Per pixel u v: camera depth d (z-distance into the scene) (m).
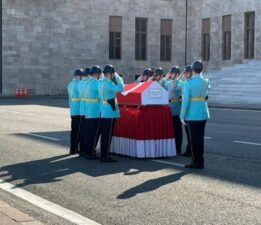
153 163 12.36
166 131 13.17
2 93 49.31
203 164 11.79
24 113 27.58
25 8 49.91
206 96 11.64
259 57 47.00
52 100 42.06
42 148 14.67
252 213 7.82
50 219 7.51
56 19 51.28
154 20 55.31
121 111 13.37
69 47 51.94
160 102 13.04
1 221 6.86
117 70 53.91
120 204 8.39
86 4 52.47
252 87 39.12
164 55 55.97
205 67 53.84
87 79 13.11
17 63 49.78
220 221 7.40
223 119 24.34
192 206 8.23
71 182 10.10
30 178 10.48
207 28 53.81
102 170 11.39
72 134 13.59
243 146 15.09
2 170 11.34
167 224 7.27
